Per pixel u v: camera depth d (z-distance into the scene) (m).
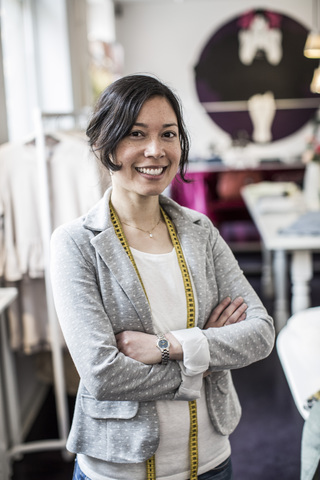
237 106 7.38
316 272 5.77
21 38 3.96
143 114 1.14
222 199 6.54
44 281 2.72
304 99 7.31
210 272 1.33
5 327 2.73
